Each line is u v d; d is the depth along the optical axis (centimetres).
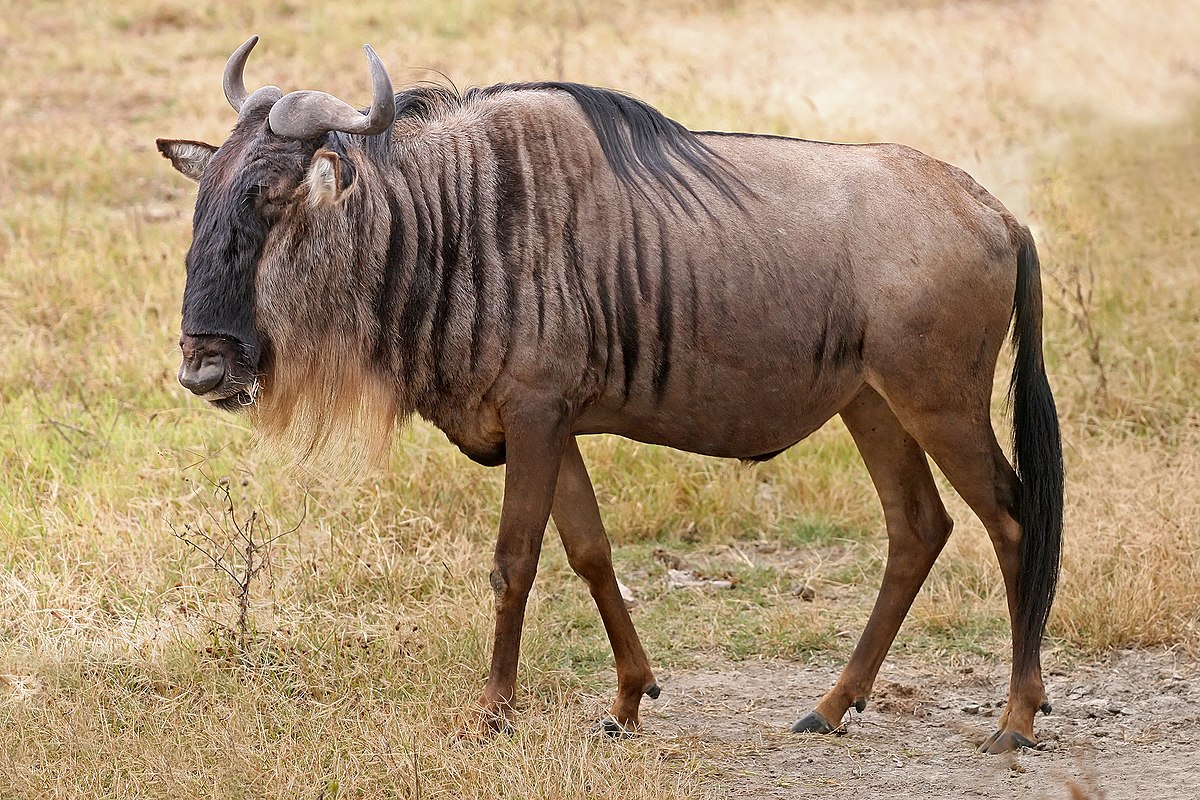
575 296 1599
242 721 1594
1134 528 2145
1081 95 4397
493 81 4288
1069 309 2956
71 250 3108
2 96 4491
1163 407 2612
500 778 1479
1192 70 4628
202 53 5012
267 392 1595
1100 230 3316
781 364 1659
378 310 1598
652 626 2045
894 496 1773
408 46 4897
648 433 1712
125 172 3838
